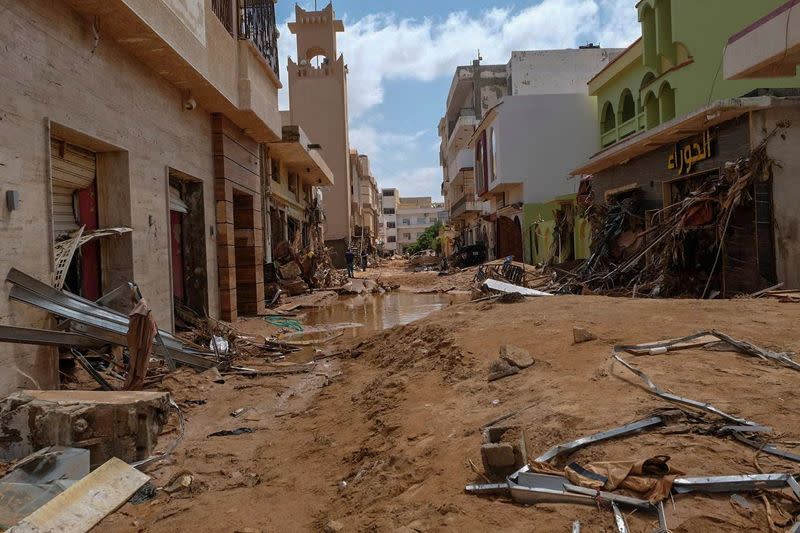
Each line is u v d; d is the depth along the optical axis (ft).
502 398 16.51
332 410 21.88
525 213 101.76
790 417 11.74
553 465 11.19
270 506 13.84
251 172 51.93
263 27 47.98
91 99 24.82
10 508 12.78
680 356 16.90
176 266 39.65
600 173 64.39
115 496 14.12
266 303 61.62
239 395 25.12
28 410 15.60
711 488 9.32
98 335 22.13
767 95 37.01
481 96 145.38
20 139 19.65
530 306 30.40
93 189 27.86
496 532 9.39
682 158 45.73
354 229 185.88
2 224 18.56
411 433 15.80
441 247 222.48
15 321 19.12
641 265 49.26
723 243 38.81
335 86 153.79
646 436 11.52
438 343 25.45
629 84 83.71
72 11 23.29
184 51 30.42
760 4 49.67
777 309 24.13
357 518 11.85
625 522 8.93
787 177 36.65
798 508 8.73
